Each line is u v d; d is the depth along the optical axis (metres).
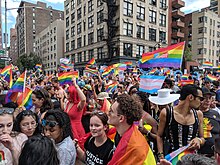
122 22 33.03
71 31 48.28
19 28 114.75
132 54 34.12
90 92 6.71
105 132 2.83
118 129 2.25
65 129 2.60
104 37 35.38
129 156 1.98
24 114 2.78
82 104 4.25
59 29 61.56
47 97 4.17
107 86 8.88
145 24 35.62
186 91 2.85
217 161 1.51
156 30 37.16
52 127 2.52
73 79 4.60
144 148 2.03
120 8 32.84
